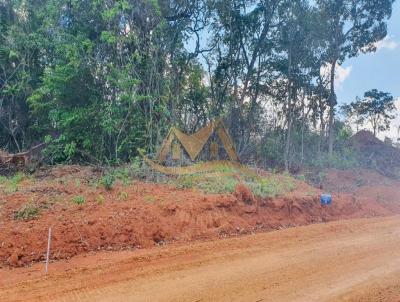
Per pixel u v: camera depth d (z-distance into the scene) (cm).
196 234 1048
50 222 903
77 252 844
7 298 606
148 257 835
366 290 687
